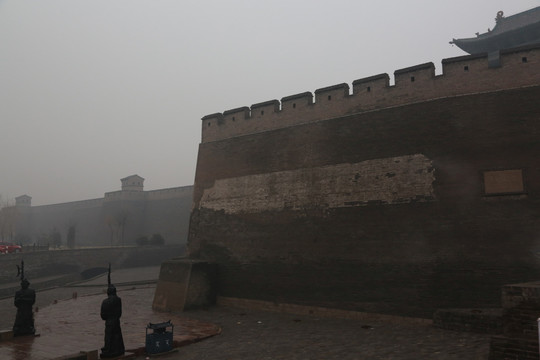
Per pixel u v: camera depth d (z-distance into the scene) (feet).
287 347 35.88
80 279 120.88
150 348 34.37
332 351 33.76
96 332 43.21
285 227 56.70
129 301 69.10
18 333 39.78
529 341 23.15
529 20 75.61
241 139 65.31
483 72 45.78
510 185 41.65
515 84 43.86
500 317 36.11
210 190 67.62
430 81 48.62
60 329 45.42
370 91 53.01
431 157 46.44
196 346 37.65
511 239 40.55
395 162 48.78
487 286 40.70
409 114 49.08
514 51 44.60
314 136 56.80
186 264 59.88
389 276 46.42
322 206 53.72
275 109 62.39
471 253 42.14
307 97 59.00
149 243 156.46
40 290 94.99
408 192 47.11
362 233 49.49
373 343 35.91
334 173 53.57
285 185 58.13
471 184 43.57
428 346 33.50
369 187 50.16
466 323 38.40
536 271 38.78
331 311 49.90
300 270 53.83
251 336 41.11
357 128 52.95
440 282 43.14
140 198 182.91
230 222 63.31
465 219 43.11
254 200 61.11
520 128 42.39
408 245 45.88
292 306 53.47
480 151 43.86
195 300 58.49
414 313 43.96
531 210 40.22
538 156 40.93
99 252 130.11
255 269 58.44
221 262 62.75
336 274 50.52
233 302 59.77
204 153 70.38
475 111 45.06
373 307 46.85
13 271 106.42
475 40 81.15
